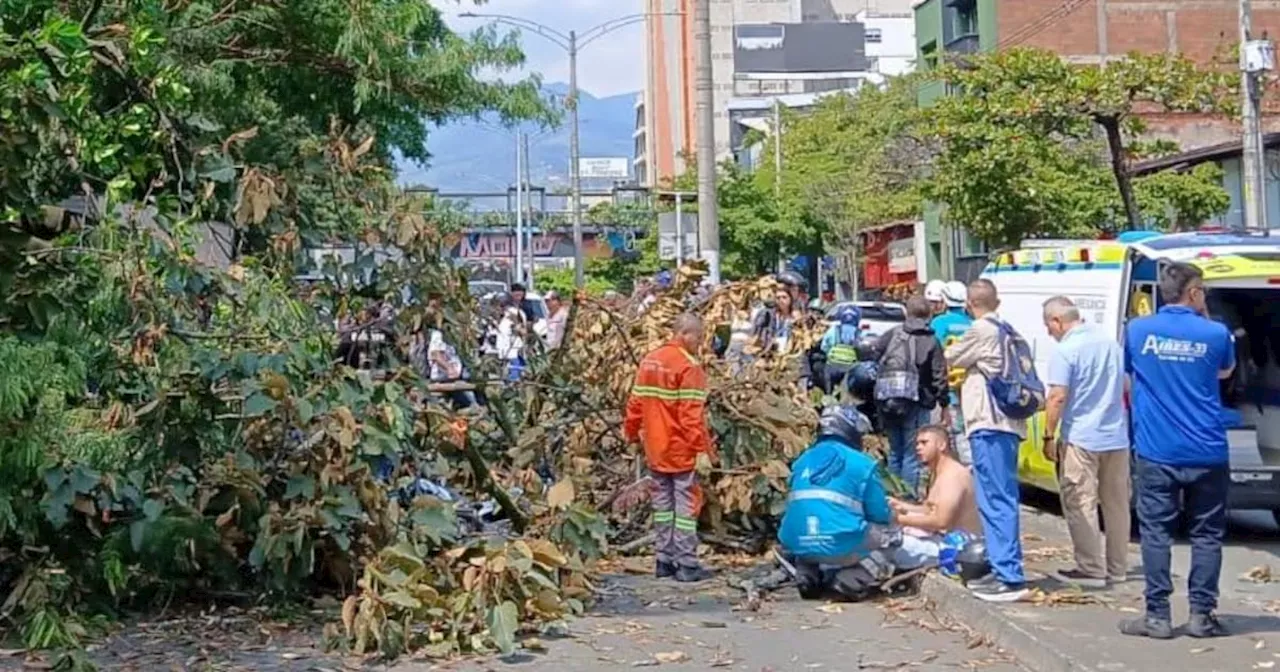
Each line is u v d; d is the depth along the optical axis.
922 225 52.38
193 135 11.07
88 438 8.93
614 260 50.94
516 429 12.12
